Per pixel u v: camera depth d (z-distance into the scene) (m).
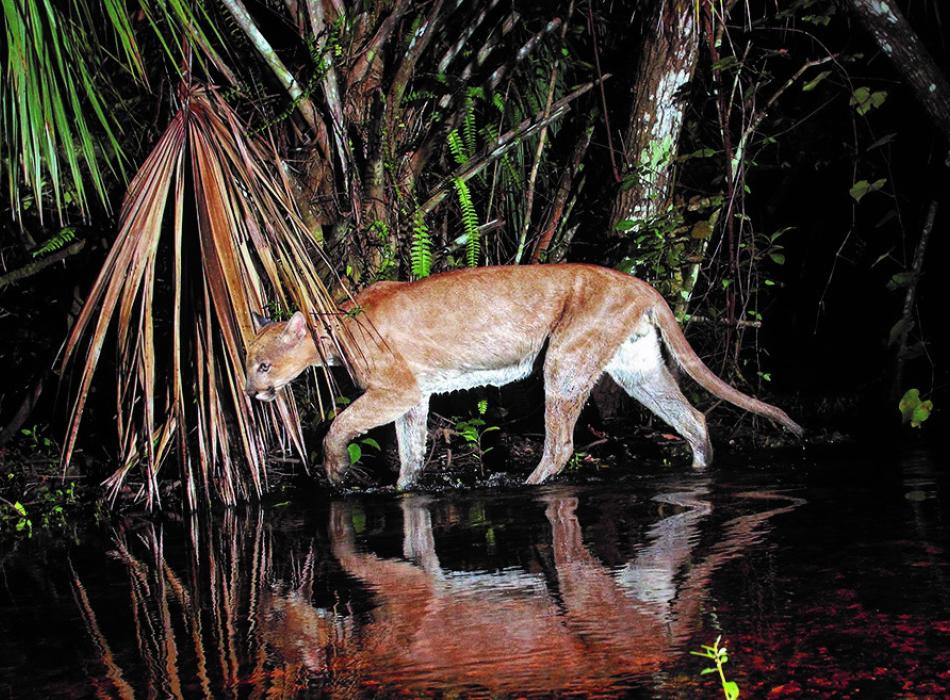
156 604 3.51
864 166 8.38
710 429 7.44
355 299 6.28
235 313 5.50
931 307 8.73
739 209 7.65
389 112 7.58
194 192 5.59
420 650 2.77
